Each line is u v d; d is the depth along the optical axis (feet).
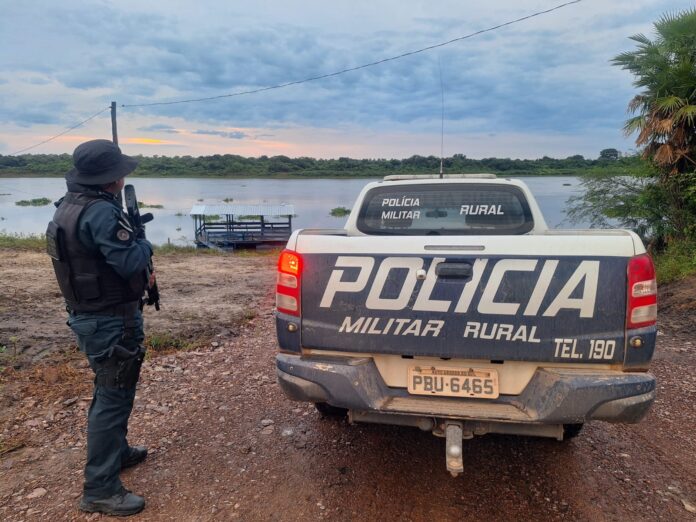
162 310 24.13
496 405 8.31
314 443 11.21
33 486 9.36
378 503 9.02
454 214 11.75
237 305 25.91
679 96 33.32
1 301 24.53
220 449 10.89
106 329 8.63
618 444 11.27
